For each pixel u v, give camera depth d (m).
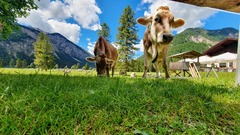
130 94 2.68
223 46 24.42
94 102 2.22
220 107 2.32
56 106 2.00
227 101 2.70
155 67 8.41
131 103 2.25
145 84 4.14
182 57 16.47
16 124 1.56
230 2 2.34
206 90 3.38
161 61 8.18
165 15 6.34
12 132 1.45
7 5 9.00
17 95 2.28
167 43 6.13
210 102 2.42
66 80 4.07
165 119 1.89
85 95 2.43
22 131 1.48
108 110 2.10
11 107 1.86
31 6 10.88
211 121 1.89
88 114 1.87
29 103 2.05
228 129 1.76
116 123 1.75
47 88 2.72
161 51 7.29
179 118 1.95
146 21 7.33
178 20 6.89
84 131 1.56
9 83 2.94
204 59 32.28
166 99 2.54
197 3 2.37
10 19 10.22
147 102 2.41
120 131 1.61
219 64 29.38
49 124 1.63
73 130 1.55
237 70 4.96
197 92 3.15
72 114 1.83
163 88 3.41
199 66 14.43
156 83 4.34
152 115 2.02
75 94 2.42
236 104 2.54
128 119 1.87
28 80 3.62
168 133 1.62
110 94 2.68
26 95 2.29
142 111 2.08
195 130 1.64
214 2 2.32
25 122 1.58
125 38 46.97
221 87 4.15
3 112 1.77
